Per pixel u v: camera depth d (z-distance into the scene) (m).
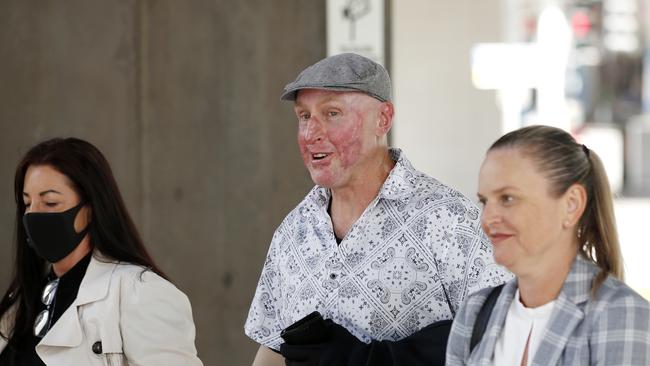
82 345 3.59
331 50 7.30
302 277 3.62
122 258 3.75
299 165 7.48
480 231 3.44
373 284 3.48
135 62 7.80
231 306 7.70
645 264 9.27
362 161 3.53
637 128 16.64
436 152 9.27
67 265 3.75
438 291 3.45
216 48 7.60
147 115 7.81
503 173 2.63
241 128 7.57
